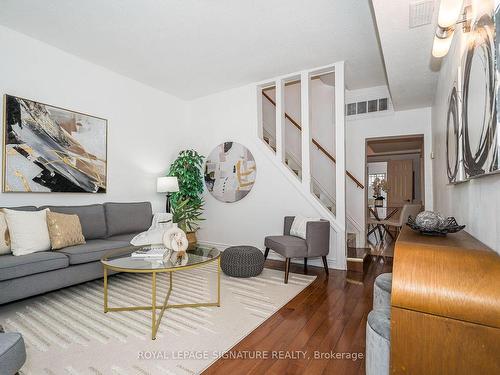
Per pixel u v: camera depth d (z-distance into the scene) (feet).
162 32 10.57
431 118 14.82
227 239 16.31
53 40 11.11
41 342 6.30
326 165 17.42
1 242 8.32
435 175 13.02
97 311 7.96
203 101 17.57
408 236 5.38
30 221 8.90
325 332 6.90
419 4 6.45
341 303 8.71
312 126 17.88
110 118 13.79
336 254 12.88
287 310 8.15
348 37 10.82
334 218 13.05
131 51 11.99
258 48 11.72
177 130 17.56
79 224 10.34
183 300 8.76
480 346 3.29
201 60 12.83
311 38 10.91
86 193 12.62
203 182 17.34
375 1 6.45
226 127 16.60
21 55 10.59
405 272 3.84
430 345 3.54
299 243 11.11
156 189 16.16
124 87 14.48
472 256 3.78
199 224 17.39
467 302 3.37
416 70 10.18
